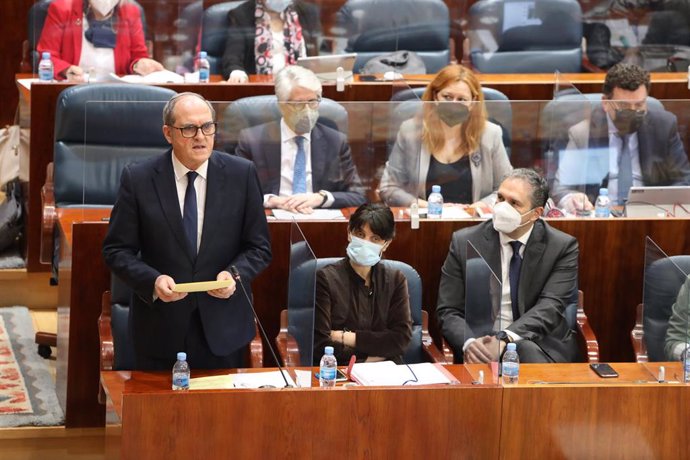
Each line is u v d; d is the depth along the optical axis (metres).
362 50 22.59
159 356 13.07
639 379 12.56
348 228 13.91
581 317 15.16
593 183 17.39
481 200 16.72
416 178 16.56
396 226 15.52
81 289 14.86
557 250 14.76
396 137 16.48
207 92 19.58
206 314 12.96
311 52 22.16
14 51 24.69
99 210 15.59
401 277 14.05
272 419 11.59
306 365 11.68
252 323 13.29
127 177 12.90
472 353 12.62
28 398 16.16
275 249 15.23
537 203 14.55
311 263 11.34
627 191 17.48
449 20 23.12
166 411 11.37
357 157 16.48
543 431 12.16
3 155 19.88
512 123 16.83
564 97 18.38
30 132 18.84
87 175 16.11
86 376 15.17
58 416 15.61
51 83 18.80
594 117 17.22
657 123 17.39
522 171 14.64
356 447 11.81
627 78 18.17
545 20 23.53
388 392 11.79
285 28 21.84
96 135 16.08
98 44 20.55
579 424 12.20
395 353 13.89
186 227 12.94
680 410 12.30
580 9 23.64
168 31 21.70
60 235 15.94
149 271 12.55
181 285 12.20
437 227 15.56
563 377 12.62
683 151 17.53
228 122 16.17
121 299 14.32
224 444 11.52
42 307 19.56
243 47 21.69
